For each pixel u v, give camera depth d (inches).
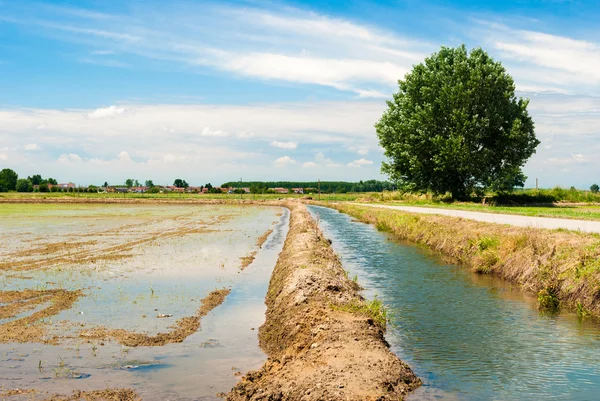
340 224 1923.0
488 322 525.3
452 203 2385.6
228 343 467.8
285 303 531.5
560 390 351.3
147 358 424.5
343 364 340.8
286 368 353.7
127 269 872.9
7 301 630.5
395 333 485.7
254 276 814.5
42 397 342.6
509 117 2278.5
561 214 1375.5
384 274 807.7
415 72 2437.3
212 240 1337.4
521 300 624.7
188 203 4284.0
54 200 4318.4
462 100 2190.0
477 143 2246.6
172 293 683.4
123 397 343.0
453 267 877.2
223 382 371.2
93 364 408.8
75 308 597.0
